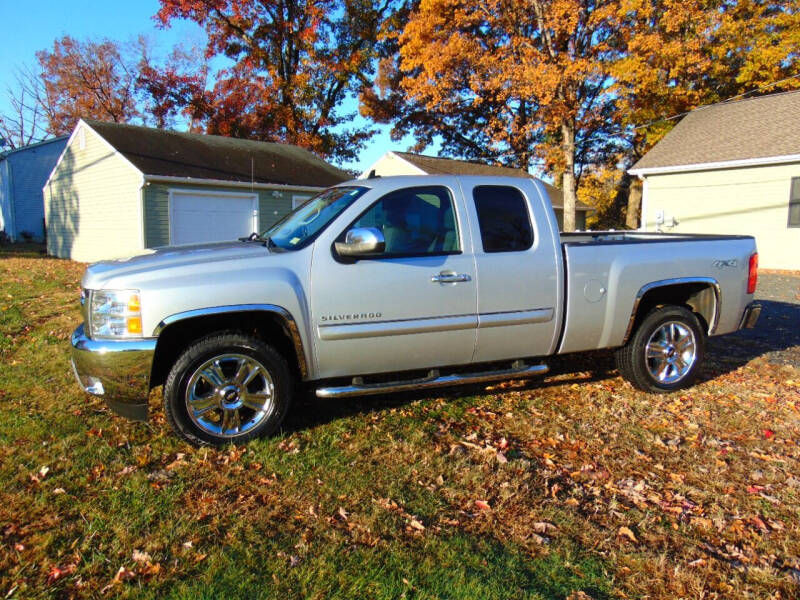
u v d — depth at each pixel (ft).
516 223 14.88
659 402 16.38
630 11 66.85
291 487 11.01
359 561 8.76
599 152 111.75
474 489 11.14
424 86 76.02
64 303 30.07
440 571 8.54
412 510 10.33
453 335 14.16
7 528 9.45
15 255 69.62
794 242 54.90
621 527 10.01
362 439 13.32
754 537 9.78
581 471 12.09
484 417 15.05
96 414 14.39
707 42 72.28
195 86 106.73
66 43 119.96
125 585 8.13
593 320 15.62
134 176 51.72
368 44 108.68
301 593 8.00
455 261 14.02
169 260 12.87
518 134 86.84
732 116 65.31
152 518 9.79
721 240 17.56
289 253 13.06
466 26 74.74
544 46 72.23
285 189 60.95
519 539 9.55
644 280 16.14
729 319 17.57
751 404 16.29
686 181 62.03
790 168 54.49
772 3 76.64
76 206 64.23
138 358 11.88
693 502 10.95
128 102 124.06
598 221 113.39
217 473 11.48
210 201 55.77
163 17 97.45
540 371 15.58
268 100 105.19
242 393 12.78
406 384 14.11
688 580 8.56
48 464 11.60
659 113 79.61
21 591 7.93
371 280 13.30
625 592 8.32
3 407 14.71
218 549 8.99
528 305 14.76
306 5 99.45
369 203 13.71
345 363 13.47
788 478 11.85
